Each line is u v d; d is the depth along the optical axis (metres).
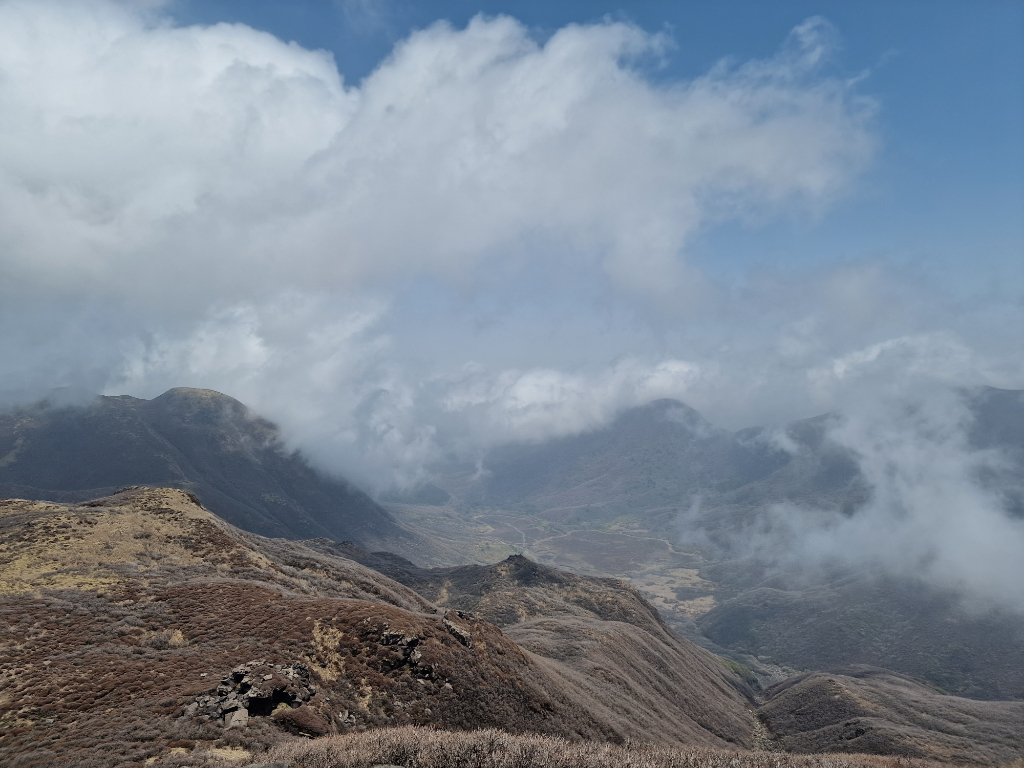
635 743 61.84
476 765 28.67
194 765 25.95
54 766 25.73
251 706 36.00
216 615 53.94
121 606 52.94
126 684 37.00
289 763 26.34
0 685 35.31
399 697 48.38
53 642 43.19
